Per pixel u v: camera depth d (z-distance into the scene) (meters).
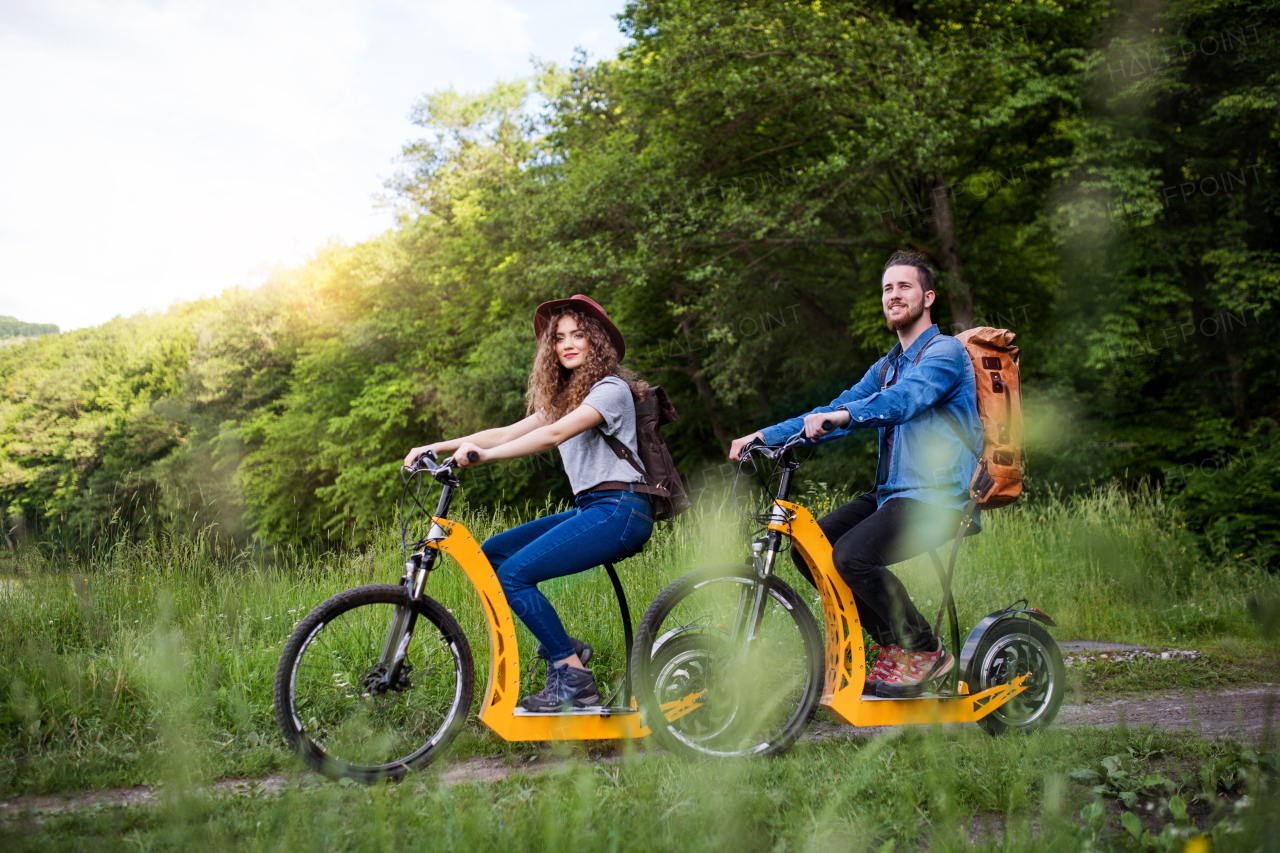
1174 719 3.79
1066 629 5.98
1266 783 2.33
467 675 3.02
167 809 2.21
